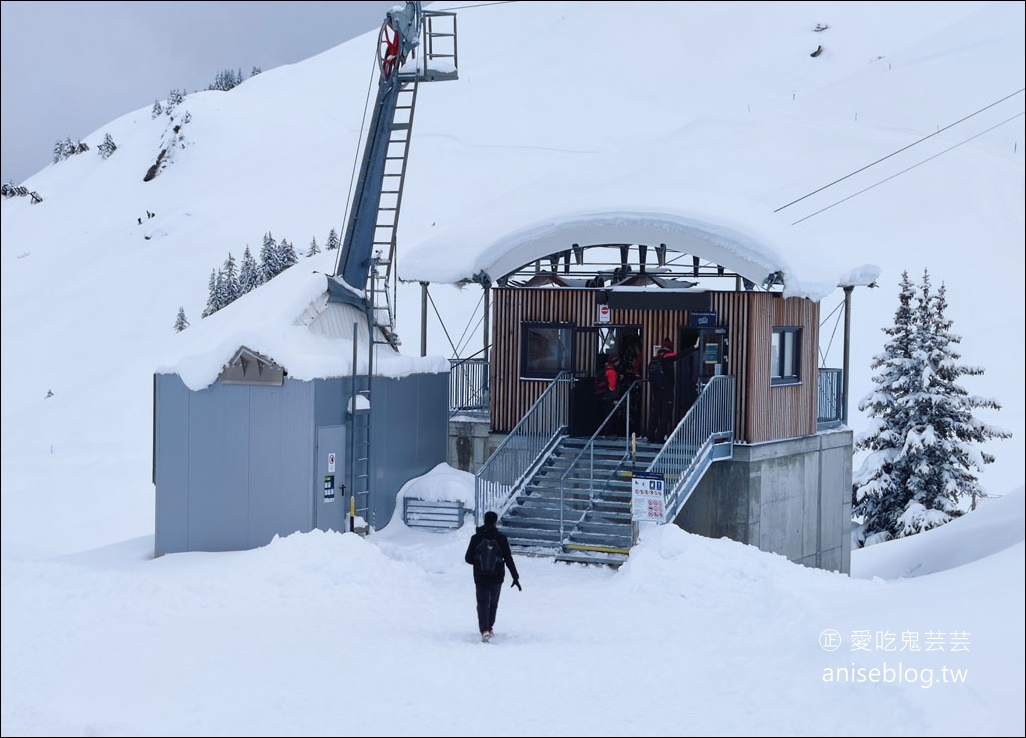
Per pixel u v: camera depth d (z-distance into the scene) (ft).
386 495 76.38
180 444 70.85
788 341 79.77
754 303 74.08
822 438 83.97
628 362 79.56
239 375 69.67
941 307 116.06
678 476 66.69
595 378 78.69
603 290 77.05
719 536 74.28
